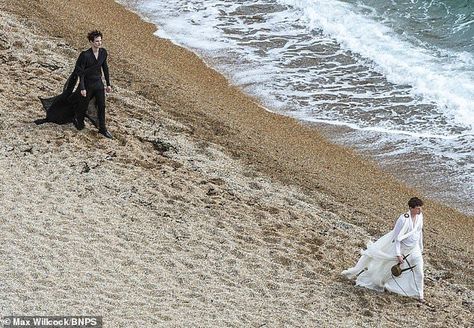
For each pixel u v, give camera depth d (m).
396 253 39.22
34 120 49.50
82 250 38.62
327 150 59.31
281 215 45.75
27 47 59.88
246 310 36.53
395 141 61.16
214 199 45.69
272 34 77.44
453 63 72.00
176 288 37.25
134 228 41.38
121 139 50.00
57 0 75.94
